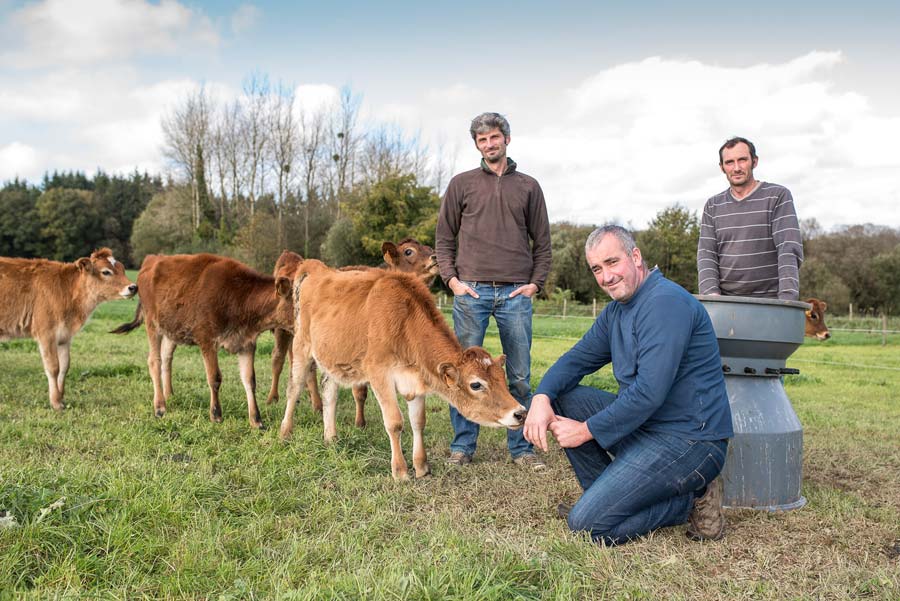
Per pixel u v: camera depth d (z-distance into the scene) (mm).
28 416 6000
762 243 4777
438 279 32094
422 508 4203
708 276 4980
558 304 32438
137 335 13961
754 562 3471
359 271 5863
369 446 5605
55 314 7004
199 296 6387
